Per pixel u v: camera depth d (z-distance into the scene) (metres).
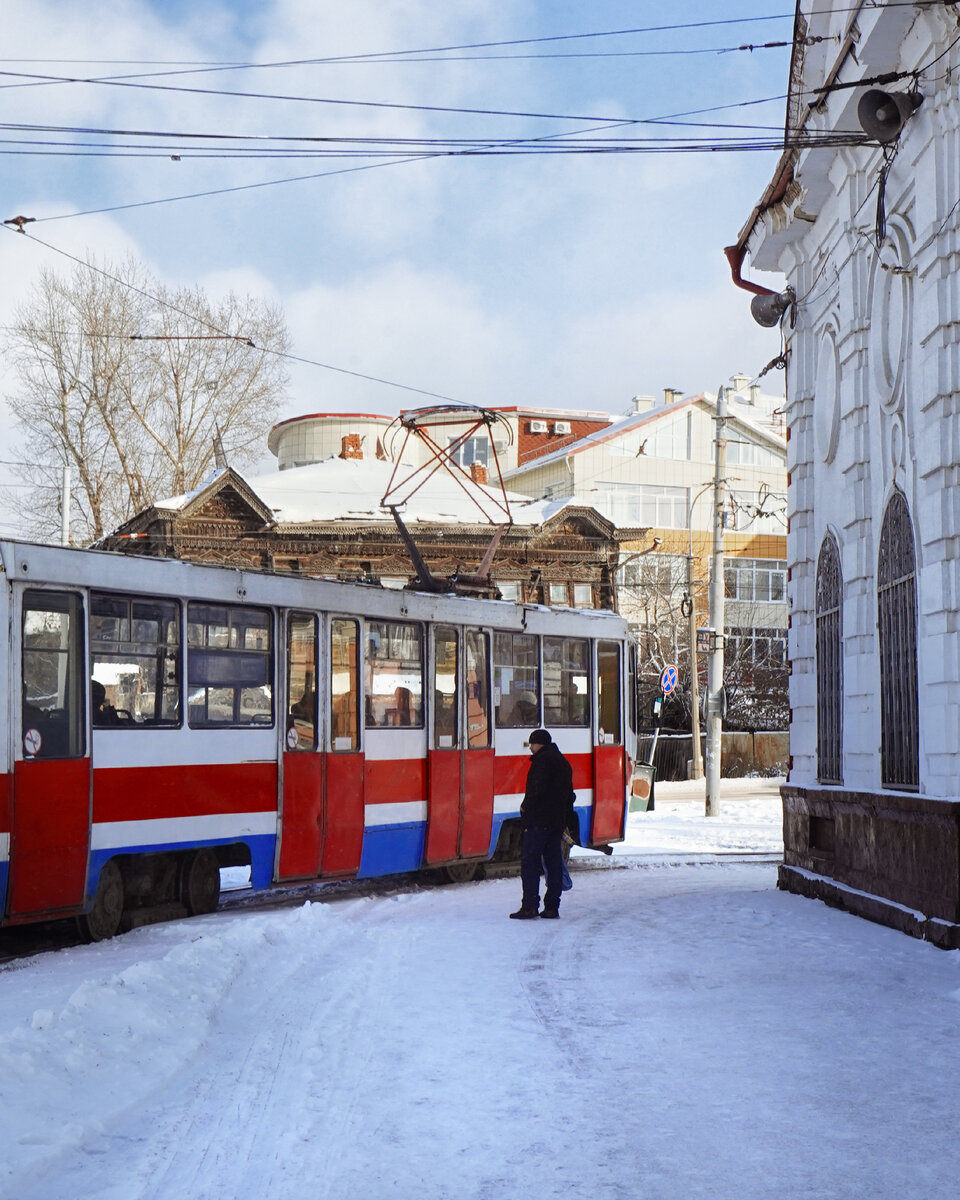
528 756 17.88
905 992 8.82
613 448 61.44
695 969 9.77
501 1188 4.95
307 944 10.88
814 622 15.64
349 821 14.47
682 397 65.12
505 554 43.12
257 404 42.31
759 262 16.62
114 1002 7.44
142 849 11.86
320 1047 7.25
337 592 14.50
